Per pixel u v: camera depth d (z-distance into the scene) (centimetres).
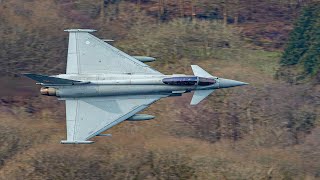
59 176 12644
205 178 12512
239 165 12644
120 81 11156
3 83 13612
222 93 13725
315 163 12662
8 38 14200
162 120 13338
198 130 13200
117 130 13100
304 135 13150
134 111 11181
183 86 11181
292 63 14212
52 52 14150
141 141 12962
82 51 11412
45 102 13525
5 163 12800
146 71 11306
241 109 13525
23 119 13300
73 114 11175
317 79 13862
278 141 13062
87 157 12788
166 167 12606
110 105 11250
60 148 12900
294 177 12519
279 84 13912
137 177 12550
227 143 13050
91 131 10975
